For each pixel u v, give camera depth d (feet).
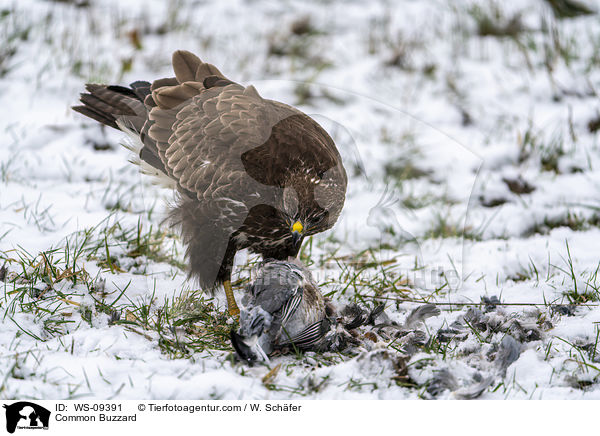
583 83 54.49
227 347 24.63
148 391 20.94
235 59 59.16
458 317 27.89
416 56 61.82
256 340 22.93
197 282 28.53
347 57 61.87
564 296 29.55
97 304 26.48
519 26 64.80
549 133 48.47
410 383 22.47
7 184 36.94
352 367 22.65
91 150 43.19
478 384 21.57
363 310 27.20
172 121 28.86
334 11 71.15
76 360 22.20
